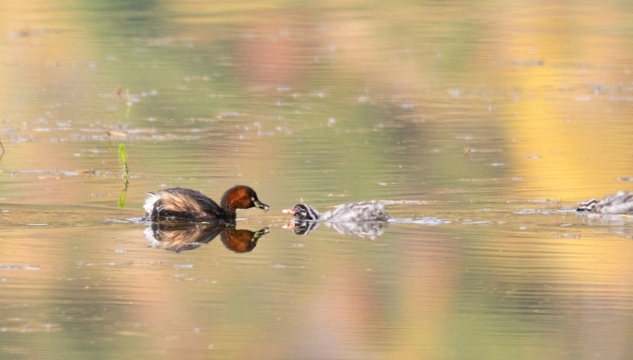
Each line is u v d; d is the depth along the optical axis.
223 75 53.62
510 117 42.69
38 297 19.44
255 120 42.12
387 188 29.67
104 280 20.52
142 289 20.02
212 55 58.88
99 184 29.83
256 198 26.31
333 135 38.84
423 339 17.77
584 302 19.39
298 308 19.05
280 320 18.48
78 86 49.41
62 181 30.16
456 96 48.16
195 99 46.94
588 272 21.11
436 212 26.64
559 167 32.78
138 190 29.06
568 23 68.38
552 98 47.25
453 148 36.28
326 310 18.95
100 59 56.94
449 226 25.16
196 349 17.03
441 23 69.19
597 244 23.19
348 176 31.47
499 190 29.30
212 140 37.59
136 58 57.38
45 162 33.16
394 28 67.56
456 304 19.34
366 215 25.62
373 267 21.66
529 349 17.30
